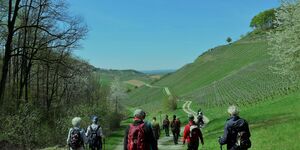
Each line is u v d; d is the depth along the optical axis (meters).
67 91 52.06
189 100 107.19
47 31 28.88
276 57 32.00
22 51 31.56
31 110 28.19
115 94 102.00
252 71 107.19
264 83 77.50
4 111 27.06
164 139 35.94
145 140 9.12
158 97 164.62
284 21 30.17
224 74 145.12
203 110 76.31
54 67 36.50
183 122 62.81
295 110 32.59
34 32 33.47
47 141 27.66
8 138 23.83
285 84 54.19
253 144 19.83
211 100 87.44
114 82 107.69
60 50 36.69
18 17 31.70
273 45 31.06
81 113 32.78
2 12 28.52
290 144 17.67
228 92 89.44
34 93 44.50
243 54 173.00
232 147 9.97
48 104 41.91
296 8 29.08
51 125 34.69
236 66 150.62
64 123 30.08
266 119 31.97
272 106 39.66
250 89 77.62
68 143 13.67
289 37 29.09
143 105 152.12
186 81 176.50
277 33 30.14
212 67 175.75
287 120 27.14
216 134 30.55
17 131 24.52
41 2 29.73
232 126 9.98
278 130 22.25
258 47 172.62
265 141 19.92
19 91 36.53
